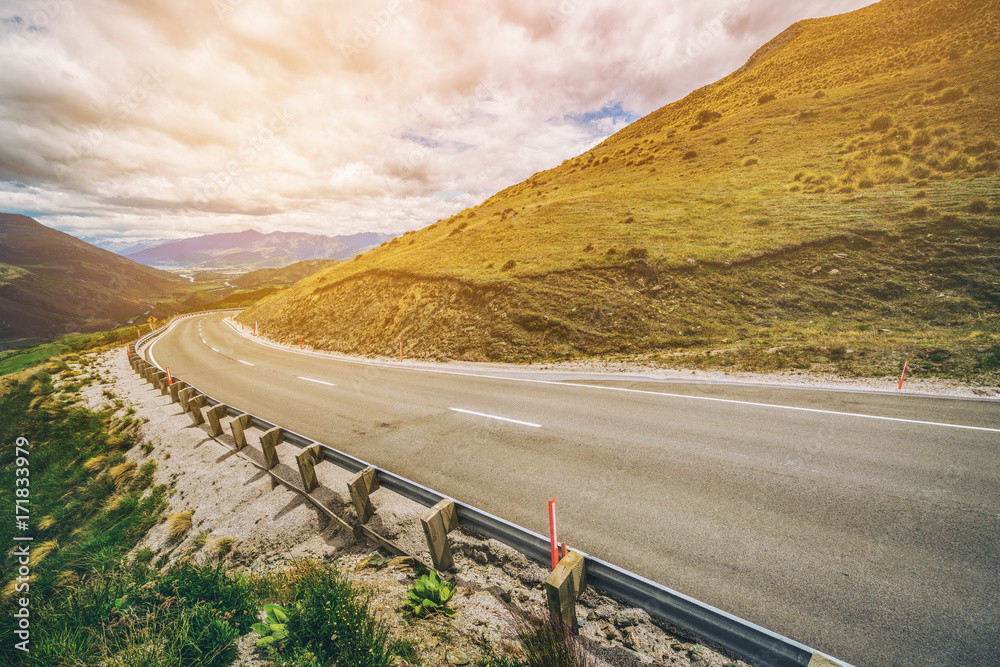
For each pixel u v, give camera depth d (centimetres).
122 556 696
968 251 1517
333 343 2612
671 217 2548
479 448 814
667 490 589
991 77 2894
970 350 1040
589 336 1667
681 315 1648
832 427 749
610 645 356
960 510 484
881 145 2686
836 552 434
